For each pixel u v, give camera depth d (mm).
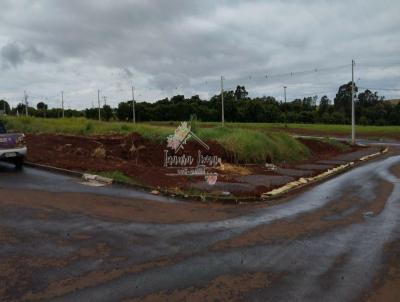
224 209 9586
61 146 18172
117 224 7875
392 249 6992
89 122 29250
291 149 22609
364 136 50781
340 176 16578
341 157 25141
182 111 68375
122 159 16219
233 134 19547
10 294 4941
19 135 13789
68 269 5711
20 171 13305
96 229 7512
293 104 85000
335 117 78500
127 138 18906
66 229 7445
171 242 6969
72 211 8641
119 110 70375
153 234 7363
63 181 11734
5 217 8047
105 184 11539
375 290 5332
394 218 9234
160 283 5352
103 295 4977
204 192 11062
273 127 55625
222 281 5473
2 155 13289
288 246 6996
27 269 5672
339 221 8844
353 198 11578
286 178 14680
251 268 5949
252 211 9547
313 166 19281
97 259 6098
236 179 13859
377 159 25031
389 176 16578
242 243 7070
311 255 6574
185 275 5625
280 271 5871
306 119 77500
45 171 13336
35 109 75188
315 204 10641
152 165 15906
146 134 19234
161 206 9469
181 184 12031
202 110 68750
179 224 8070
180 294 5062
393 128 61750
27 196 9773
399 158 25797
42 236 7027
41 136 21422
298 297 5059
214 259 6262
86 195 10133
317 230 8070
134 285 5270
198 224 8141
